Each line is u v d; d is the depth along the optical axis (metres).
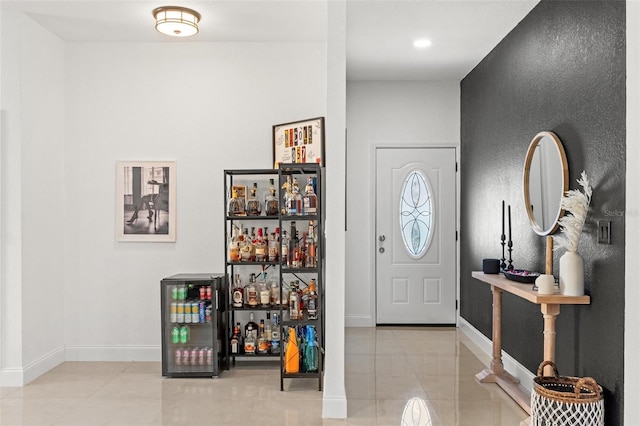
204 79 4.98
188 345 4.48
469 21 4.39
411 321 6.54
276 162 4.92
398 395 4.02
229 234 4.93
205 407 3.74
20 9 4.17
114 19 4.40
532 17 4.13
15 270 4.21
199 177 4.98
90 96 4.96
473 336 5.78
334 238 3.59
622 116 2.83
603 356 3.01
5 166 4.20
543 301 3.15
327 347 3.58
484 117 5.41
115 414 3.61
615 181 2.90
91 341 4.98
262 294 4.66
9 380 4.21
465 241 6.18
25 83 4.27
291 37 4.84
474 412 3.67
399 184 6.50
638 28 1.91
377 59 5.50
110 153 4.97
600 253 3.06
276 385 4.25
